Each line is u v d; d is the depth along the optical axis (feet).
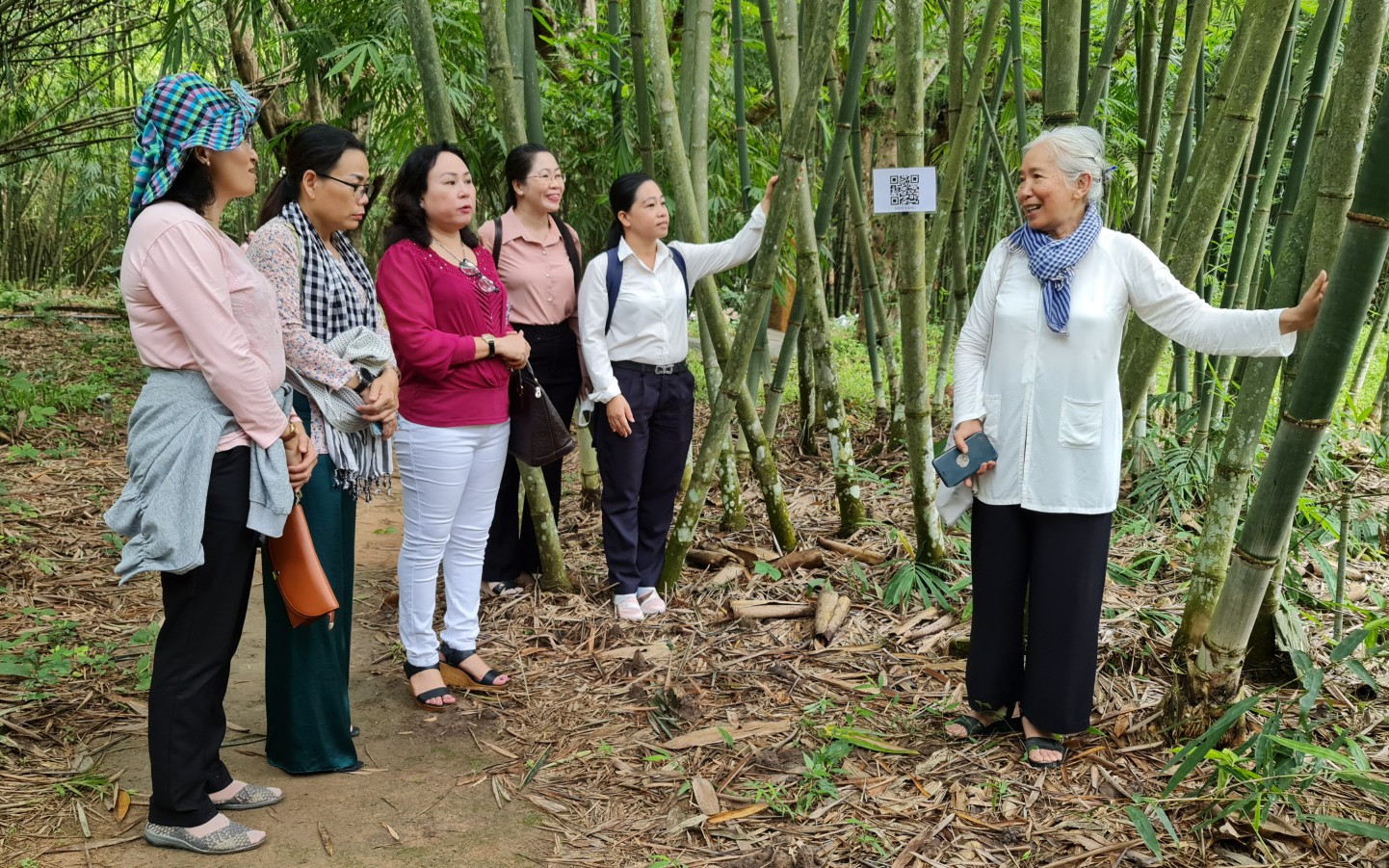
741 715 9.80
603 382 11.30
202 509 7.02
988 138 18.37
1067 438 8.18
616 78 15.02
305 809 8.27
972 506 8.94
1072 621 8.40
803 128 10.39
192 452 7.00
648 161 12.93
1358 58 7.56
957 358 8.77
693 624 11.85
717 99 19.94
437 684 10.13
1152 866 7.39
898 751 8.98
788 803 8.31
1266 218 14.07
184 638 7.34
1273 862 7.32
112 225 48.24
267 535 7.31
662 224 11.29
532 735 9.58
